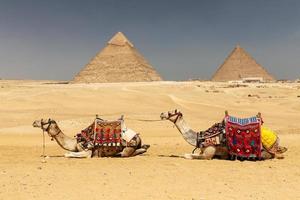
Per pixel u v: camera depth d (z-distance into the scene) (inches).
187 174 472.7
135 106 1779.0
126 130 599.2
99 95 2063.2
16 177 456.1
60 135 592.4
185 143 770.2
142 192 393.1
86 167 513.3
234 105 1993.1
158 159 573.0
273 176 464.4
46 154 641.0
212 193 390.0
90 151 588.4
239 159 565.9
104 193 389.4
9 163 548.1
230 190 401.7
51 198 373.4
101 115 1378.0
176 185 420.5
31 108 1560.0
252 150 557.6
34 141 816.9
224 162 548.4
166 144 756.0
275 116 1571.1
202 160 564.1
